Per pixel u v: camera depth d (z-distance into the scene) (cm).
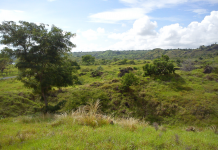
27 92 1889
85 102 1446
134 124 655
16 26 1052
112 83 2089
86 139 408
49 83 1166
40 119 857
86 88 1994
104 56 19575
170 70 2273
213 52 11419
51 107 1228
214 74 2272
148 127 703
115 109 1567
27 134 500
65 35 1162
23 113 1379
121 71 3475
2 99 1477
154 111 1511
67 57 1296
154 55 15838
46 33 1104
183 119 1343
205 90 1781
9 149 386
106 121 645
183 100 1566
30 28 1119
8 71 5003
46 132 523
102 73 3841
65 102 1409
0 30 1009
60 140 408
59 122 642
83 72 4097
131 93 1809
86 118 634
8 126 675
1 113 1288
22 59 1109
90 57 7319
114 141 403
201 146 424
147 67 2375
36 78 1249
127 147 367
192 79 2158
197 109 1409
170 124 1321
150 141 421
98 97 1658
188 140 477
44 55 1126
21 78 1151
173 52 14862
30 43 1094
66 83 1298
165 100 1595
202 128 1124
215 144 458
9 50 1048
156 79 2162
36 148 368
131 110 1552
